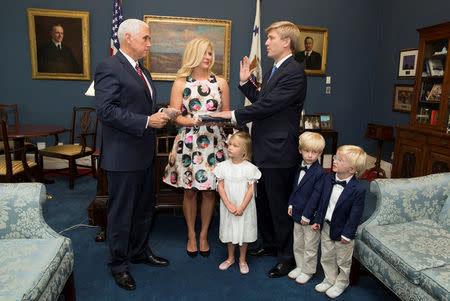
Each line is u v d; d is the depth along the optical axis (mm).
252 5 5609
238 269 2568
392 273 1963
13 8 5066
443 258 1847
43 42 5188
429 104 4418
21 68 5238
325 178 2184
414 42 5156
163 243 2994
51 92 5375
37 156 4871
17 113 5023
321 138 2195
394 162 4777
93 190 4484
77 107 5207
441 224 2285
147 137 2242
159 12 5406
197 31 5512
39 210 1985
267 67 5820
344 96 6188
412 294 1813
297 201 2293
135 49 2098
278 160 2318
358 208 2045
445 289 1603
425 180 2387
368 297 2250
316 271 2566
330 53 5996
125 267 2344
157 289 2299
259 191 2625
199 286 2342
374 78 6188
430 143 4141
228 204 2377
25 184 2031
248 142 2428
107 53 5430
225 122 2367
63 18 5172
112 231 2246
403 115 5406
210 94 2475
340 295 2258
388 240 2047
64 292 2041
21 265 1651
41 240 1908
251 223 2467
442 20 4605
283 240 2459
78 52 5305
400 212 2305
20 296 1436
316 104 6125
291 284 2381
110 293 2246
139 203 2471
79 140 5566
